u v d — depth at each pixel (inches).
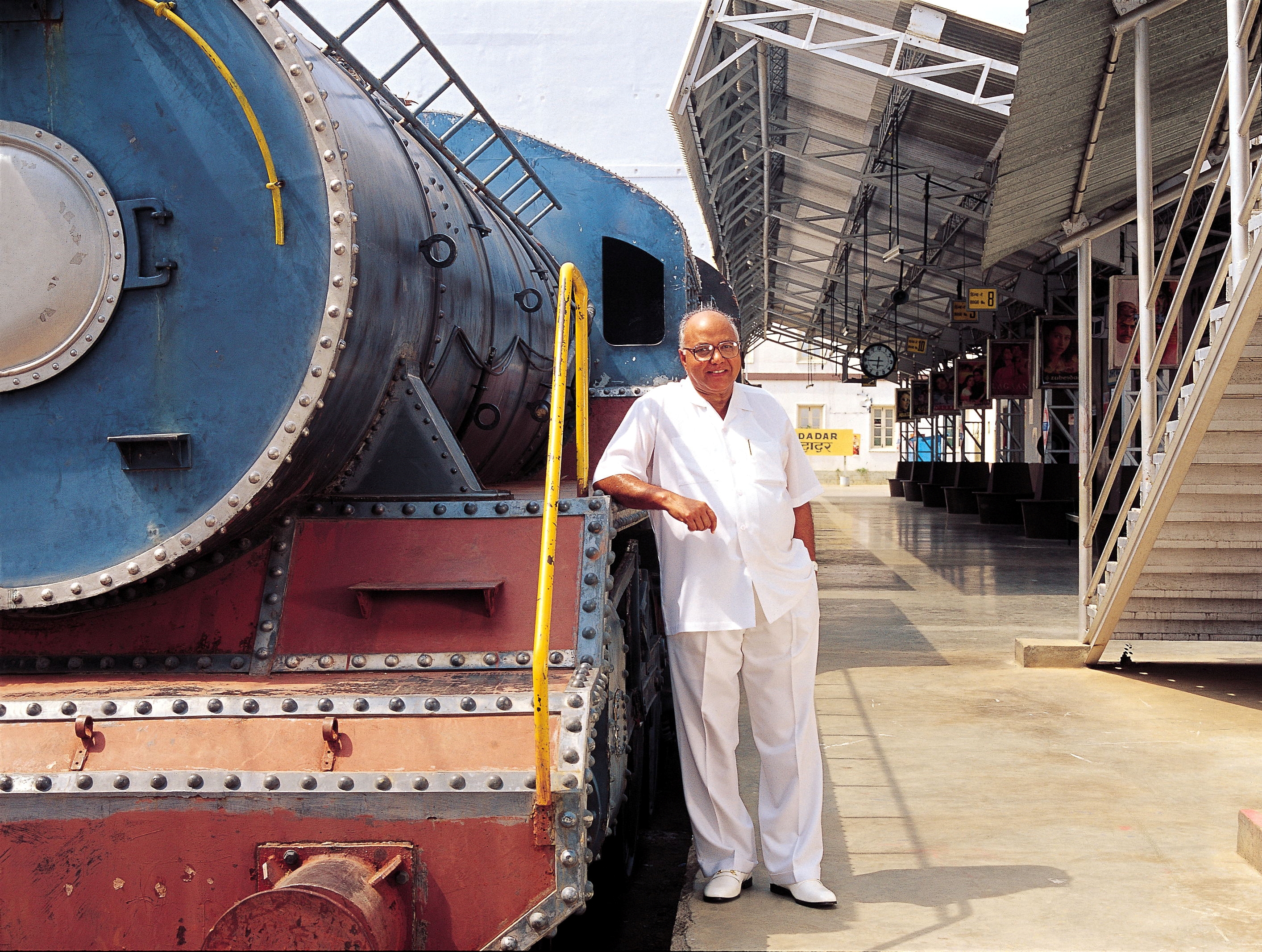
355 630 105.7
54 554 106.1
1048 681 267.9
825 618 375.9
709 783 130.8
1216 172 323.0
